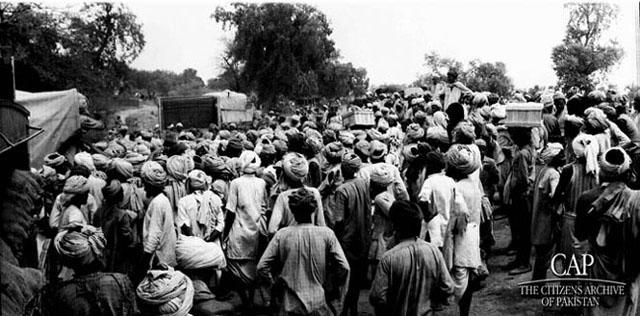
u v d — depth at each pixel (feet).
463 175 19.40
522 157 26.16
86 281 13.30
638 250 17.11
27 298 12.89
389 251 14.78
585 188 20.25
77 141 44.16
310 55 145.59
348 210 21.35
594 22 59.77
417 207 14.92
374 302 14.61
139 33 134.41
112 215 20.53
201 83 211.61
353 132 34.19
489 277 26.58
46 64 88.99
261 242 23.52
